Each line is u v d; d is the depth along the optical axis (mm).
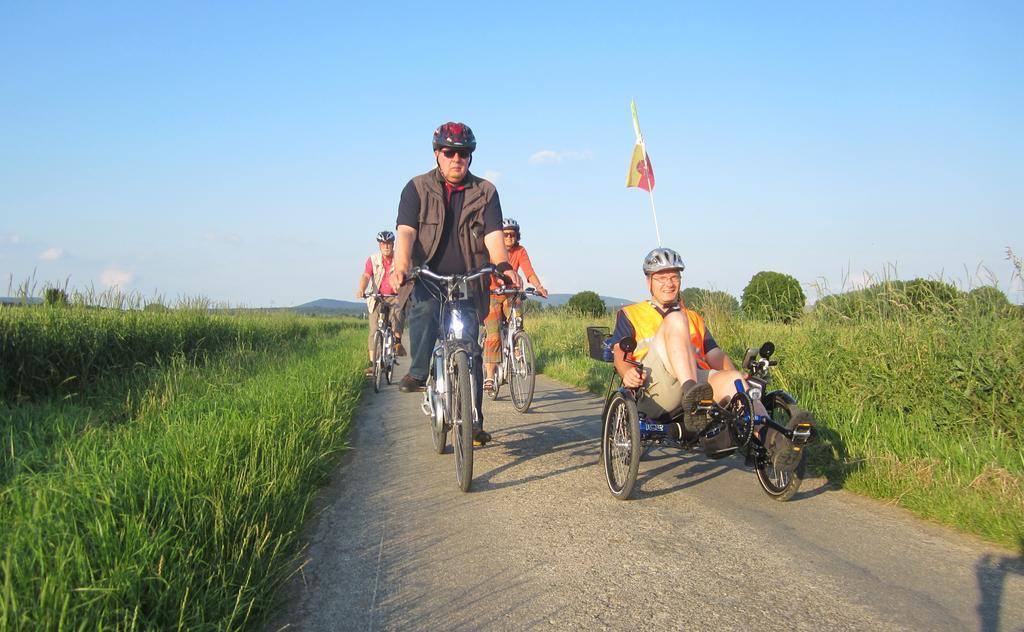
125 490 3408
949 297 6270
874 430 5445
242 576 3031
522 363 8219
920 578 3293
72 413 6277
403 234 5098
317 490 4844
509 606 3020
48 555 2668
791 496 4473
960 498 4199
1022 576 3314
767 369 4547
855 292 7129
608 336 5098
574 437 6656
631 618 2893
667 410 4672
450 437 6578
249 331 14508
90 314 8594
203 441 4477
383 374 10656
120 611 2475
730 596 3098
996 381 5301
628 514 4277
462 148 4992
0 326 6891
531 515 4258
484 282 5223
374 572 3416
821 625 2824
